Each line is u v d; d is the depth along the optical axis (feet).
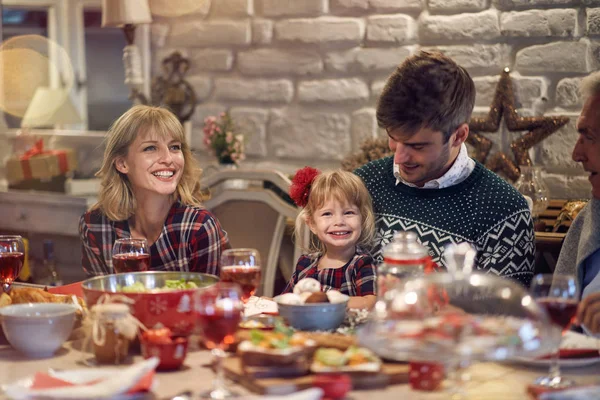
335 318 4.93
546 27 9.25
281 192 9.68
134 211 7.06
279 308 5.02
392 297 4.17
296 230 7.30
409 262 5.02
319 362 4.19
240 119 11.34
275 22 10.99
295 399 3.66
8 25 13.44
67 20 13.23
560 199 9.14
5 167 13.33
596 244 6.08
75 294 5.98
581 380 4.26
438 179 6.57
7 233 12.55
